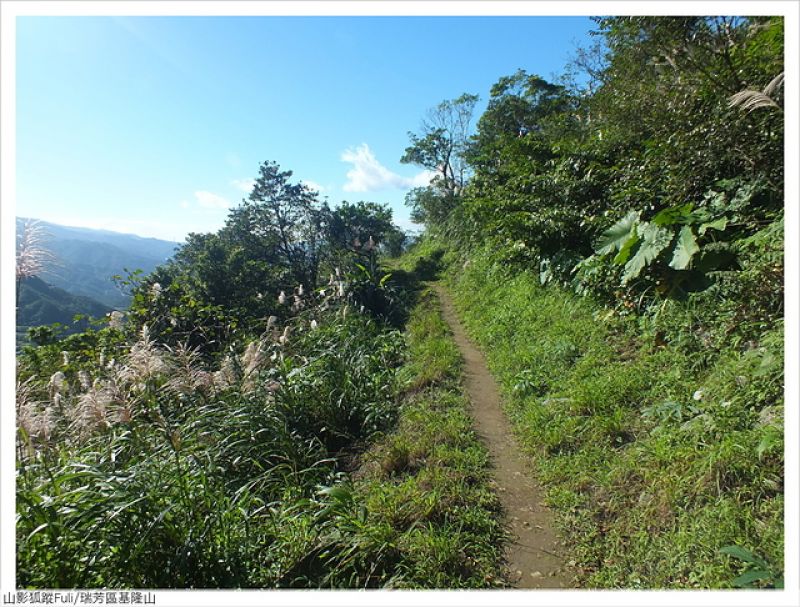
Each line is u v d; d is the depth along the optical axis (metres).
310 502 3.13
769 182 4.33
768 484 2.41
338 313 8.66
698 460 2.76
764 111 4.33
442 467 3.67
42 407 4.39
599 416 3.76
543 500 3.26
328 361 5.76
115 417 3.57
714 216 4.52
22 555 2.30
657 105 5.72
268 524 3.02
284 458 3.96
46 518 2.36
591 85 10.75
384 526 2.89
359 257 13.66
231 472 3.84
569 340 5.34
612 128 7.13
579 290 6.14
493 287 9.44
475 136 17.83
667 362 4.04
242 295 11.14
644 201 5.73
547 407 4.32
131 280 9.03
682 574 2.26
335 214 17.41
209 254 12.52
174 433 3.53
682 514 2.53
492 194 11.17
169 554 2.49
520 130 15.93
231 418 4.15
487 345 6.93
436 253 17.25
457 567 2.66
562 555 2.73
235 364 4.93
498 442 4.15
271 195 16.41
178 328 8.33
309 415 4.91
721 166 4.93
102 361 5.95
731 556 2.18
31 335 7.05
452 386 5.45
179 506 2.68
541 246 7.65
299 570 2.73
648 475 2.92
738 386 3.16
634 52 6.55
